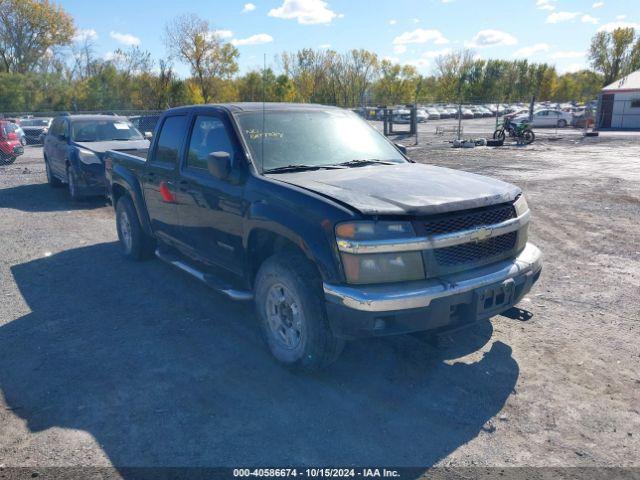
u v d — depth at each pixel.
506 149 23.12
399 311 3.25
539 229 8.37
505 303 3.68
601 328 4.64
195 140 5.03
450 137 30.91
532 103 34.47
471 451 3.05
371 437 3.19
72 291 5.85
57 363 4.20
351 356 4.19
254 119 4.65
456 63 89.25
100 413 3.49
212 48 49.25
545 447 3.07
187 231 5.20
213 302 5.44
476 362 4.07
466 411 3.44
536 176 14.34
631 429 3.22
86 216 10.00
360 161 4.66
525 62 91.88
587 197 11.07
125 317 5.09
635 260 6.64
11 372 4.07
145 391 3.75
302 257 3.75
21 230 8.85
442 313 3.37
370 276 3.30
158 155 5.73
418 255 3.37
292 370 3.93
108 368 4.10
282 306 3.95
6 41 63.06
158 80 45.81
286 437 3.20
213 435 3.24
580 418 3.34
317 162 4.54
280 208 3.76
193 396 3.67
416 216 3.38
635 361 4.05
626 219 8.96
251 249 4.20
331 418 3.39
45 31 63.72
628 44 76.38
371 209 3.32
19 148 19.30
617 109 39.41
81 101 53.56
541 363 4.04
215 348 4.40
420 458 3.00
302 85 53.78
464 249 3.57
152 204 5.92
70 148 11.15
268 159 4.37
